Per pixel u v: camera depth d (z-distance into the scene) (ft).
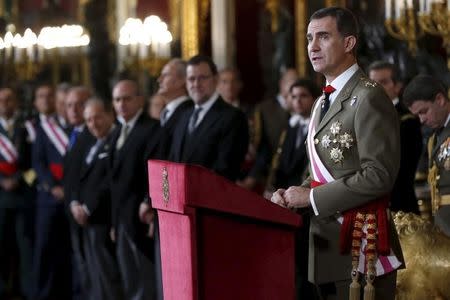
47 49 88.28
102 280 55.06
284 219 27.61
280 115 62.85
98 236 54.95
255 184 60.39
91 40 86.38
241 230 28.09
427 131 47.26
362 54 64.44
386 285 29.37
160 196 29.96
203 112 47.83
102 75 86.12
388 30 59.93
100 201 54.75
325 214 28.63
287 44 74.49
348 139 28.76
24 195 67.10
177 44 80.79
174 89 51.34
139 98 52.85
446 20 54.08
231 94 66.28
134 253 51.90
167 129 50.55
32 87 88.22
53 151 64.03
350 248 28.94
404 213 35.22
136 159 51.85
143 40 80.84
